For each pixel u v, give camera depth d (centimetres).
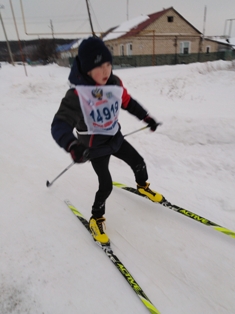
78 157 148
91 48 142
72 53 2794
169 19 2166
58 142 151
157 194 239
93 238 210
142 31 2108
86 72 151
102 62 146
